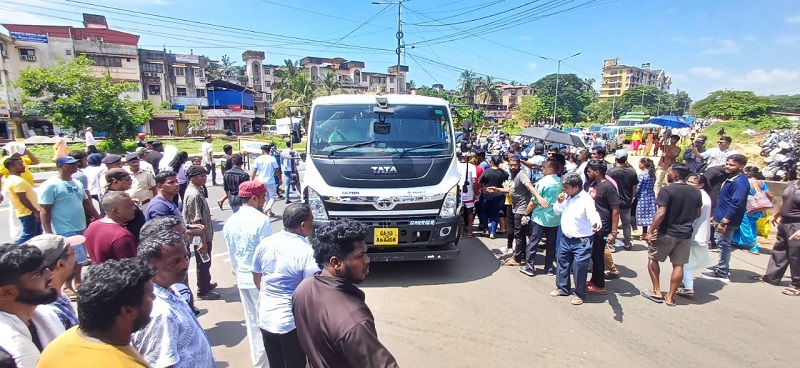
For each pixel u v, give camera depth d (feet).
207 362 7.17
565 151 35.81
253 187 11.70
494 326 14.06
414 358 12.17
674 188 15.03
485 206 25.05
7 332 5.65
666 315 14.88
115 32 142.20
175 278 6.98
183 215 15.84
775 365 11.81
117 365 4.81
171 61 167.32
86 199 17.21
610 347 12.76
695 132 97.91
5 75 119.65
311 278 6.61
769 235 25.14
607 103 321.32
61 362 4.76
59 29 135.23
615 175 22.21
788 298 16.35
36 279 5.96
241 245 11.11
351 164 17.72
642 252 22.24
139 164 21.03
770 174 30.71
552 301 16.05
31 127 124.26
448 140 19.54
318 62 243.60
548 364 11.85
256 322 11.19
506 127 211.00
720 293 16.85
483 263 20.43
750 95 143.33
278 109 156.56
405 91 261.44
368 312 6.11
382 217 17.06
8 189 17.37
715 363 11.91
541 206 17.97
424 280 18.13
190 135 154.40
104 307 4.83
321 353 5.93
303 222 9.59
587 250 15.43
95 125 87.51
